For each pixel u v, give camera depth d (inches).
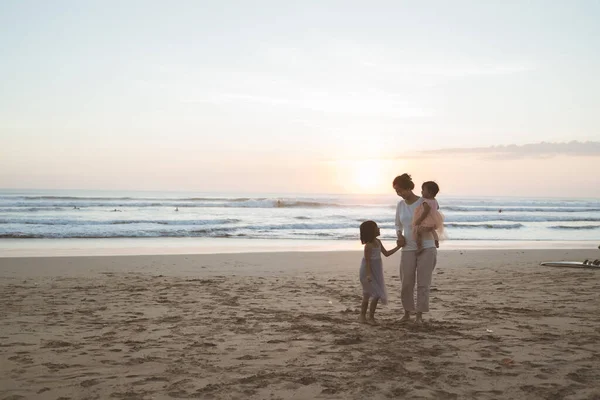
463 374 159.6
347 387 147.6
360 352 185.8
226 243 789.9
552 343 199.0
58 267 466.6
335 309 277.9
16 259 513.3
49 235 853.2
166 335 213.2
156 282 382.3
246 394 142.2
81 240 807.7
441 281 389.1
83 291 337.1
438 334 214.2
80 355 181.6
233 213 1663.4
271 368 166.1
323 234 978.1
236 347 193.2
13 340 203.8
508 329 224.5
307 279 406.3
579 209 2357.3
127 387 147.6
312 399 138.7
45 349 189.8
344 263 525.0
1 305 284.8
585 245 815.1
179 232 950.4
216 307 280.5
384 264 506.6
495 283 377.4
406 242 239.1
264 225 1139.9
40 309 273.1
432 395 141.6
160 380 154.2
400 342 200.2
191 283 377.1
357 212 1817.2
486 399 138.8
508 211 2144.4
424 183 239.6
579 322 240.2
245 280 397.1
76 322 239.8
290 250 695.7
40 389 145.4
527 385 149.3
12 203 1879.9
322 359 176.4
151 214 1539.1
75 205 1870.1
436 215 234.5
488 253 615.8
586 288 350.9
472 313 263.3
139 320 244.4
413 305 240.1
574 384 150.3
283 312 266.7
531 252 631.8
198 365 169.5
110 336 211.2
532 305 287.3
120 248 690.8
